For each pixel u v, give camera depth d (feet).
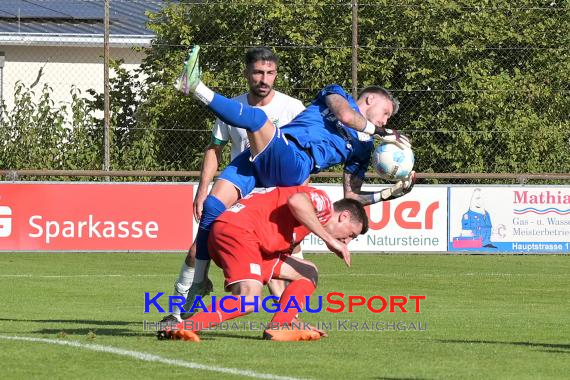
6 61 181.57
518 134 135.33
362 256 129.59
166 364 46.34
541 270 115.34
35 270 109.29
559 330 64.54
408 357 49.67
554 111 138.10
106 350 50.57
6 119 134.92
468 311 77.66
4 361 47.06
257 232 53.57
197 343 53.72
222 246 53.72
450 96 136.36
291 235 54.19
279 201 54.03
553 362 49.21
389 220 129.90
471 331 63.57
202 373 43.91
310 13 137.18
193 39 139.54
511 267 118.42
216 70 139.23
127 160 133.18
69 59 183.01
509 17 139.64
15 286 93.61
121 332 59.72
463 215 130.62
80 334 58.34
